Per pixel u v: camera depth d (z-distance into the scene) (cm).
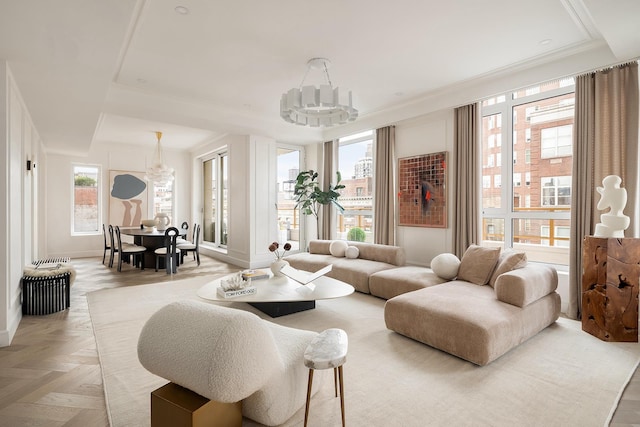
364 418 191
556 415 194
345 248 557
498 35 325
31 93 373
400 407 202
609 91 345
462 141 475
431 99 501
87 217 813
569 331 327
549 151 419
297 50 354
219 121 563
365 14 287
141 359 158
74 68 312
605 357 270
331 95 336
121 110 489
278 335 211
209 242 895
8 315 301
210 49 350
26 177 452
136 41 332
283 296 326
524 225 442
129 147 861
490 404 205
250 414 180
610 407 202
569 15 291
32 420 188
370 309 395
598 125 349
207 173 907
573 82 393
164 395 157
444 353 277
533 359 266
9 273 306
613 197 311
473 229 461
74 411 198
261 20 295
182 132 725
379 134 595
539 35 325
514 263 334
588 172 357
